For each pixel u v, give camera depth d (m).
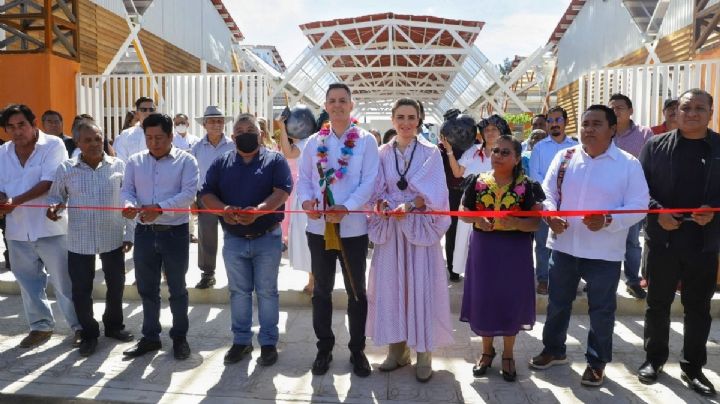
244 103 9.98
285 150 5.34
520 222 3.56
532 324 3.75
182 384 3.69
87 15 10.26
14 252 4.32
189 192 4.09
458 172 5.33
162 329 4.73
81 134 4.08
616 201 3.57
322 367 3.84
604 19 14.63
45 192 4.27
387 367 3.88
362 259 3.79
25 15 8.75
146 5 12.39
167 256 4.04
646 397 3.49
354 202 3.60
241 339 4.07
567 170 3.72
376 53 16.34
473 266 3.76
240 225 3.87
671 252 3.56
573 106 16.77
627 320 4.94
